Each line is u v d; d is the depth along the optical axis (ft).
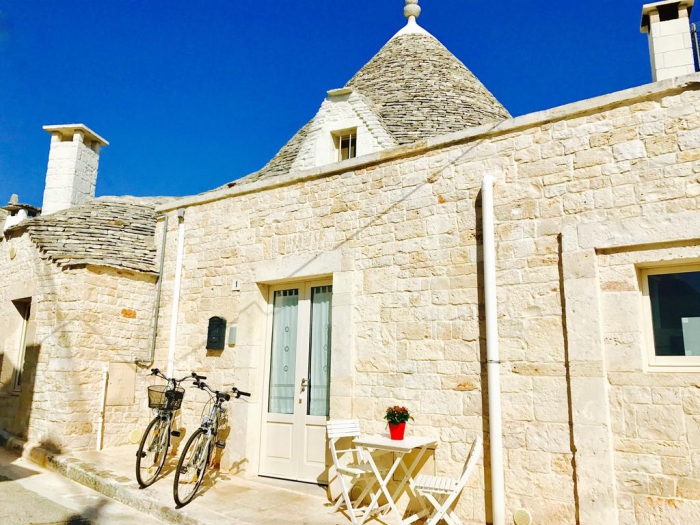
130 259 26.71
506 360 16.16
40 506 17.43
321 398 20.67
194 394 23.88
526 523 14.80
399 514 16.22
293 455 20.86
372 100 30.35
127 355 25.89
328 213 21.30
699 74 14.70
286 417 21.43
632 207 15.08
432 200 18.70
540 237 16.37
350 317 19.54
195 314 24.90
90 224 29.19
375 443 15.92
